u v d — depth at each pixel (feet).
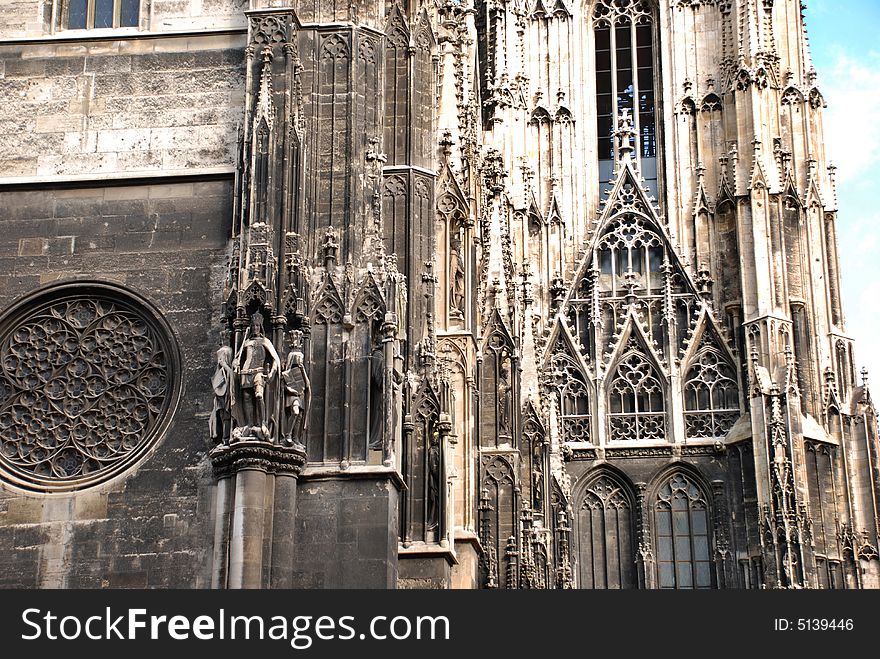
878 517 208.23
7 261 108.58
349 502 98.32
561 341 218.79
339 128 108.17
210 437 101.40
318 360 101.76
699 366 214.69
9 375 106.42
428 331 122.83
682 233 222.48
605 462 211.41
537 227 221.25
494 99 220.02
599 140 234.99
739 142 222.48
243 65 112.16
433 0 129.70
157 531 100.63
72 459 104.06
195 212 108.58
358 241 104.99
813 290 216.95
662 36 233.14
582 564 208.64
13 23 115.24
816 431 207.82
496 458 163.73
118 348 106.52
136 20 115.65
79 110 112.27
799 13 232.53
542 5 236.02
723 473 208.95
